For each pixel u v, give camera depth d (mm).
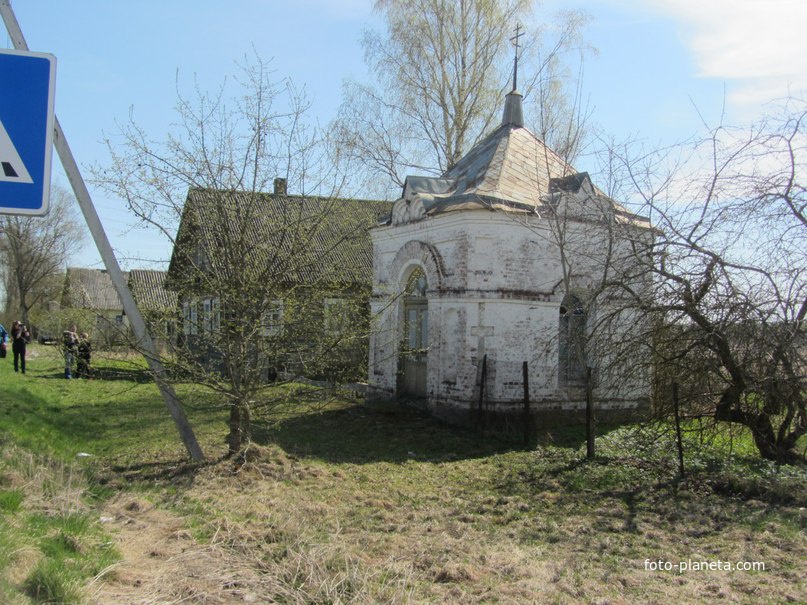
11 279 48625
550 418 14281
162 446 11375
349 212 10164
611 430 13852
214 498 7836
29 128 3998
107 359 9312
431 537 6734
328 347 9727
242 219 9188
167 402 9500
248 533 6328
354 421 14586
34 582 4297
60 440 11141
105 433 12664
